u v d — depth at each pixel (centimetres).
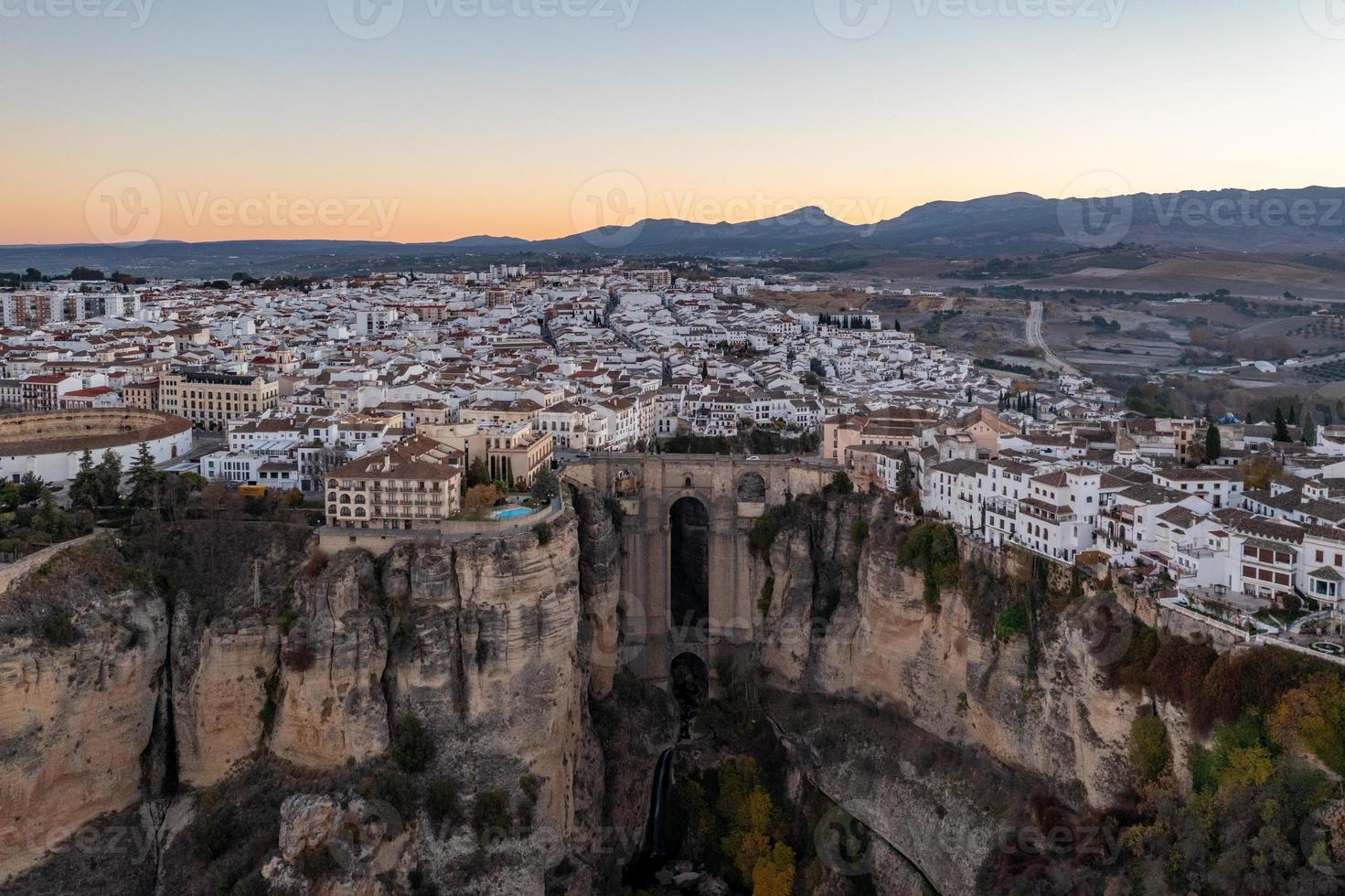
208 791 18575
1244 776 14312
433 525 19788
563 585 19862
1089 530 18425
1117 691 16462
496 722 18825
